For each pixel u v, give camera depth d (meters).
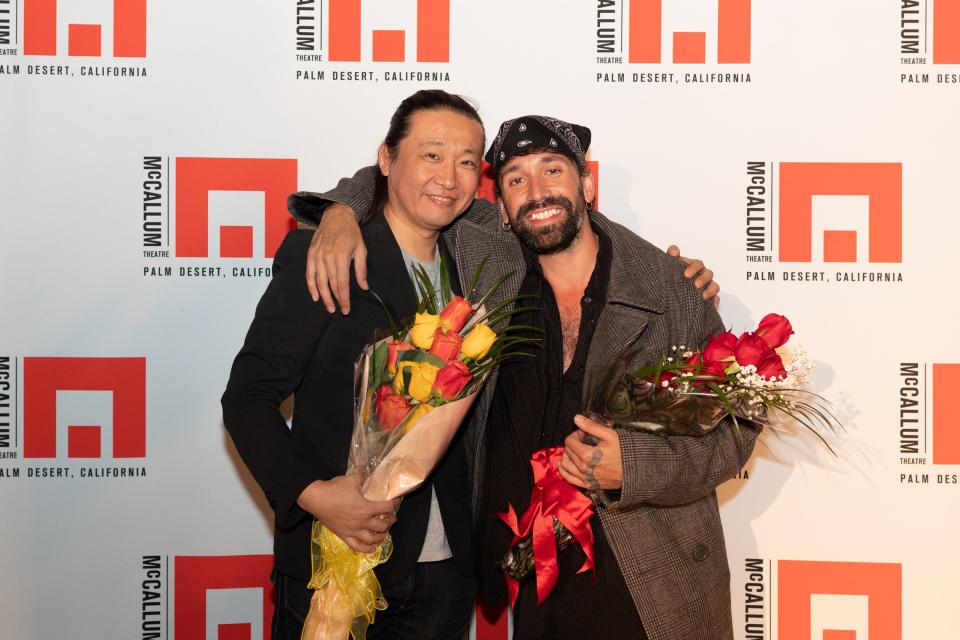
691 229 2.13
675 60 2.12
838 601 2.14
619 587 1.56
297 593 1.57
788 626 2.15
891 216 2.11
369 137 2.12
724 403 1.39
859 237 2.11
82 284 2.09
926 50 2.09
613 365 1.50
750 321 2.13
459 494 1.64
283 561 1.57
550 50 2.12
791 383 1.59
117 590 2.11
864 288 2.12
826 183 2.11
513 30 2.11
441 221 1.64
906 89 2.10
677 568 1.56
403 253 1.69
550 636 1.59
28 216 2.07
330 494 1.42
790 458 2.15
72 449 2.10
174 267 2.10
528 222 1.64
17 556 2.09
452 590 1.64
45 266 2.08
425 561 1.59
